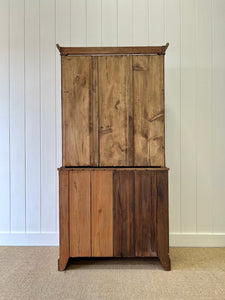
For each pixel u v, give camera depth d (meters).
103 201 1.66
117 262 1.80
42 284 1.49
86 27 2.13
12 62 2.16
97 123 1.69
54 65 2.15
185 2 2.12
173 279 1.55
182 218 2.11
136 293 1.40
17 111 2.15
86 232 1.66
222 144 2.11
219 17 2.11
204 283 1.50
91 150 1.70
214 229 2.11
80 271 1.66
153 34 2.12
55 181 2.15
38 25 2.15
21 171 2.15
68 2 2.14
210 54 2.11
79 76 1.69
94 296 1.37
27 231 2.15
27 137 2.15
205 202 2.11
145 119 1.69
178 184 2.12
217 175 2.11
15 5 2.16
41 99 2.15
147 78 1.68
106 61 1.68
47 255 1.92
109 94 1.69
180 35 2.11
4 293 1.40
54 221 2.15
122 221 1.66
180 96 2.11
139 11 2.13
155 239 1.66
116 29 2.13
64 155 1.70
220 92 2.11
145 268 1.70
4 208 2.16
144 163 1.69
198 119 2.11
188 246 2.10
